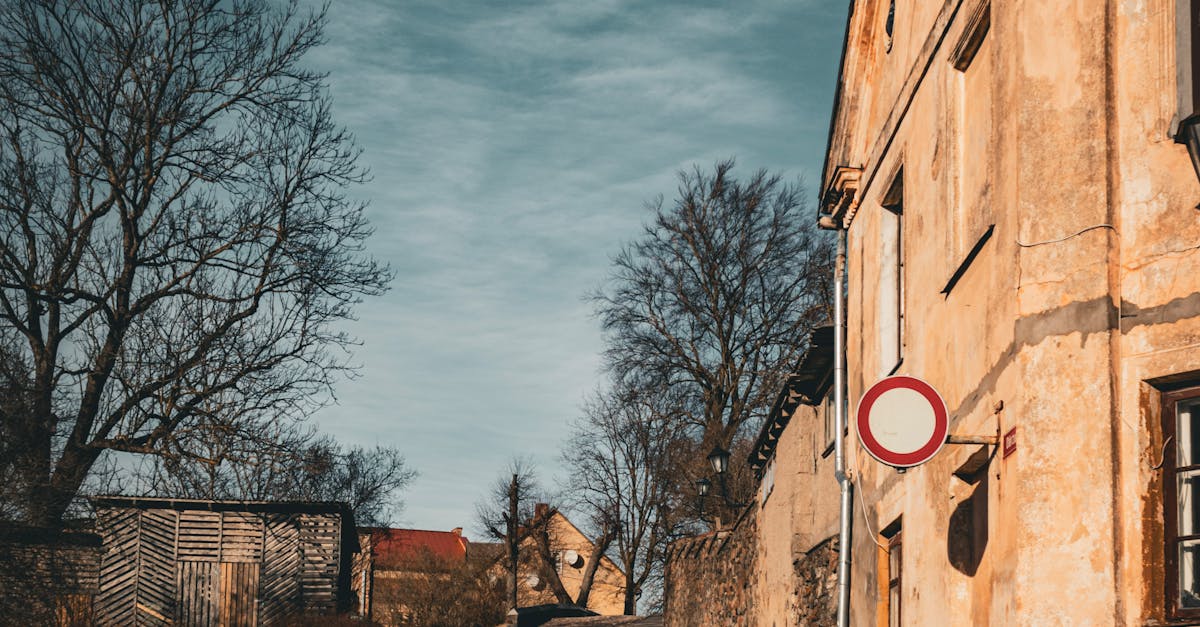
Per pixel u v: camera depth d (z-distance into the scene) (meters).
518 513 55.25
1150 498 7.16
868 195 13.45
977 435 8.45
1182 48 7.18
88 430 27.45
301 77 29.39
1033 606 7.32
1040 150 7.87
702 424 39.78
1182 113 7.12
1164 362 7.19
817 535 17.02
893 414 8.38
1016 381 7.74
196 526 29.78
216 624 29.34
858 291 13.80
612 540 49.22
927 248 10.58
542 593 62.62
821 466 17.09
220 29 28.45
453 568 55.19
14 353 23.83
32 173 26.92
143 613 29.08
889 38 12.70
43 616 23.44
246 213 29.06
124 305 28.08
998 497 8.11
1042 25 8.04
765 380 38.78
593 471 47.22
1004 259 8.19
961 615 9.09
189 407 28.36
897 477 11.45
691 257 40.22
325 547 30.16
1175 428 7.20
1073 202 7.66
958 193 9.74
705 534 26.61
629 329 40.50
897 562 12.03
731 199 40.22
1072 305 7.54
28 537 22.84
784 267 39.62
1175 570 7.04
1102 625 7.09
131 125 27.81
